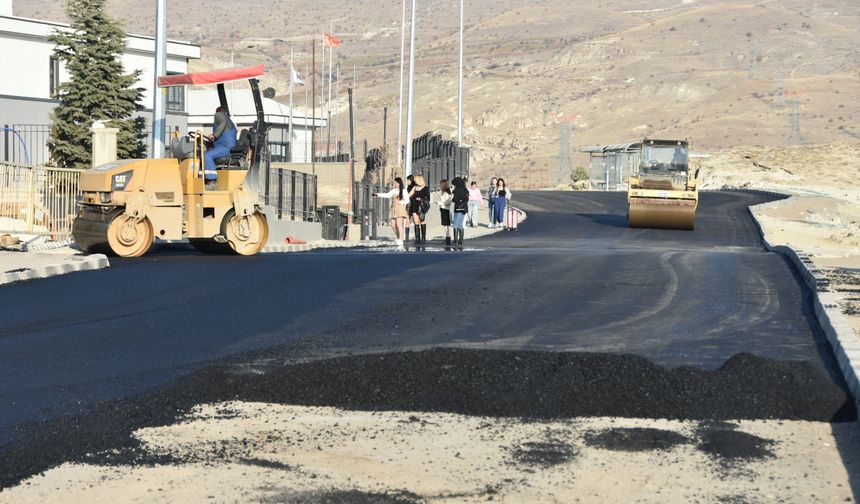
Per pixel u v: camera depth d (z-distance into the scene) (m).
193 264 27.88
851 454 10.44
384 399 12.47
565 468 9.99
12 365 14.47
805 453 10.48
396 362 13.52
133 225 30.16
